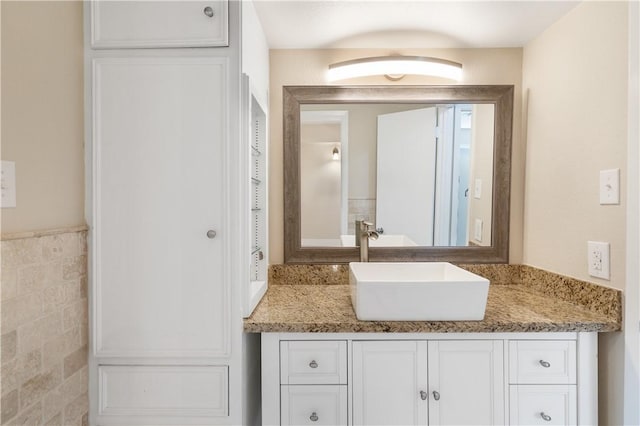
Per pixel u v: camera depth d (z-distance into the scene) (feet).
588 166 4.35
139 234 3.95
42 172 3.32
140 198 3.94
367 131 5.83
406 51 5.80
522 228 5.79
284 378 4.16
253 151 5.13
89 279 3.97
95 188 3.93
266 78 5.49
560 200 4.87
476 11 4.73
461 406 4.14
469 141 5.80
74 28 3.77
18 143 3.04
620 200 3.91
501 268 5.76
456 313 4.04
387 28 5.18
